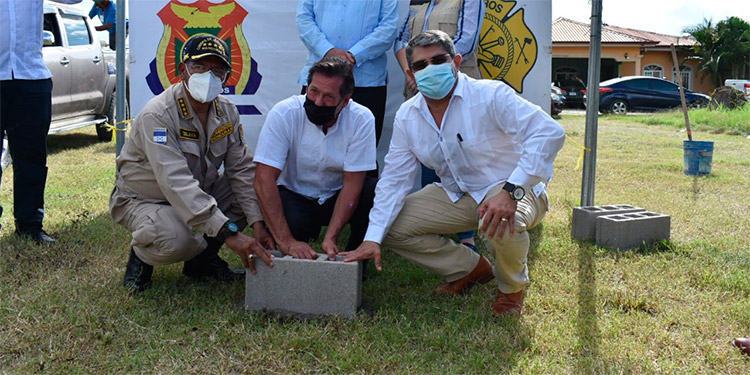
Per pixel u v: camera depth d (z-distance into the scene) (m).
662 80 21.83
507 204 2.57
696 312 2.90
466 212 2.95
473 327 2.69
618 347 2.51
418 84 2.69
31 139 3.79
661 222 4.07
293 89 4.89
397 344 2.51
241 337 2.54
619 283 3.31
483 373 2.32
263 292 2.80
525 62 4.58
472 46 3.96
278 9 4.80
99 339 2.53
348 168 3.06
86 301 2.84
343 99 2.91
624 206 4.48
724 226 4.63
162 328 2.63
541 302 3.01
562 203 5.45
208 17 4.86
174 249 2.85
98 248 3.75
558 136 2.63
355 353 2.42
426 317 2.83
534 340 2.57
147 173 2.93
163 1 4.88
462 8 3.94
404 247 3.03
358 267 2.77
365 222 3.30
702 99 21.58
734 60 35.31
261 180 2.95
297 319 2.75
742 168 7.91
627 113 22.03
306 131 3.07
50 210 4.79
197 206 2.73
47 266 3.38
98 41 8.51
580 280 3.33
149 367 2.33
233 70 4.90
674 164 7.97
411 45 2.72
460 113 2.79
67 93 7.62
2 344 2.44
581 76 31.91
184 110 2.86
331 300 2.75
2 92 3.67
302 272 2.75
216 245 3.27
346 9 3.95
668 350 2.50
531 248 3.92
